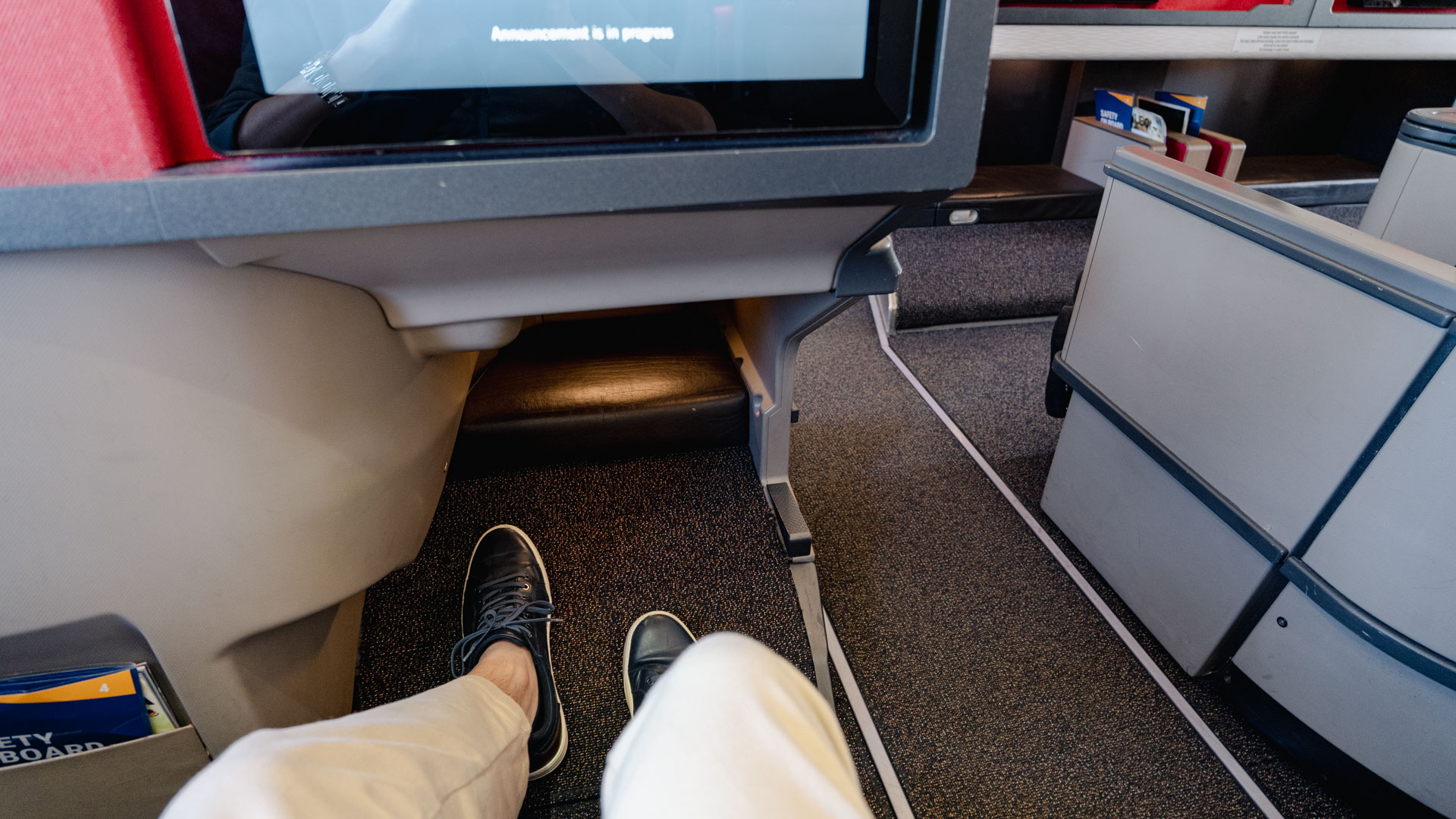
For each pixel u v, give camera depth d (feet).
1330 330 2.68
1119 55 6.40
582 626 3.25
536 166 1.42
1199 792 3.20
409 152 1.40
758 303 3.57
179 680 1.98
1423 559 2.53
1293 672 3.15
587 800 2.81
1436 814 2.80
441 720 2.00
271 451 1.77
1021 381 6.22
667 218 1.70
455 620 3.20
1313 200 7.76
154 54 1.25
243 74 1.27
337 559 2.03
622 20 1.35
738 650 1.46
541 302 1.99
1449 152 3.84
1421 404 2.43
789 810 1.21
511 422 3.52
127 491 1.64
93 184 1.27
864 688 3.63
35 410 1.48
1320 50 6.68
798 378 6.27
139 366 1.52
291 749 1.51
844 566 4.34
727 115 1.48
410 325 2.00
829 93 1.50
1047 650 3.84
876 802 3.14
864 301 7.56
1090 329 4.03
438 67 1.33
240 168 1.34
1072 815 3.11
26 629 1.74
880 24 1.45
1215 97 8.11
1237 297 3.05
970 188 7.44
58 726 1.98
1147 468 3.76
